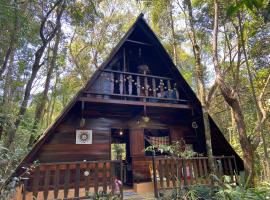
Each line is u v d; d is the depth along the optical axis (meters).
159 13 10.52
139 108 7.23
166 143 7.73
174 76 7.55
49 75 9.05
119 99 6.64
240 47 8.64
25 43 7.99
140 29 7.29
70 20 9.98
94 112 6.84
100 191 5.09
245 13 7.62
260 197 4.51
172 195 5.39
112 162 5.20
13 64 8.55
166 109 7.59
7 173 4.52
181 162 6.12
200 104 7.35
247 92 11.02
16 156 4.61
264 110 8.39
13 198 4.71
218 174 6.11
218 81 7.45
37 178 4.62
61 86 14.01
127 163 7.90
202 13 9.20
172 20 10.85
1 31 6.73
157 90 7.54
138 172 6.93
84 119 6.51
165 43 11.96
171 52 12.01
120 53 7.46
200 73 6.86
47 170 4.72
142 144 7.24
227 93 7.38
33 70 8.05
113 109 7.05
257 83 9.51
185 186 5.57
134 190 6.59
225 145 7.71
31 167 4.61
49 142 6.06
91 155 6.43
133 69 7.80
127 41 7.20
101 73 6.16
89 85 5.90
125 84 7.09
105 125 6.87
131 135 7.17
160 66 7.93
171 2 9.68
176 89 7.38
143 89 6.91
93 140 6.57
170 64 7.46
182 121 8.05
